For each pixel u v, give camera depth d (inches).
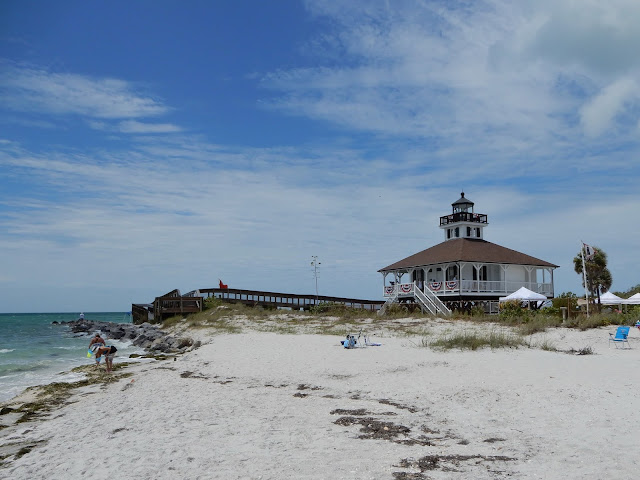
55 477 255.8
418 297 1558.8
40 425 392.5
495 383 456.4
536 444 279.0
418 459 259.1
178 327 1441.9
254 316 1504.7
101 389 559.5
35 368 876.6
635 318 1009.5
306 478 234.2
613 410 344.5
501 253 1774.1
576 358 601.3
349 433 317.4
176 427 348.2
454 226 1926.7
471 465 247.6
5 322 3678.6
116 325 2199.8
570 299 1273.4
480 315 1248.8
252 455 274.1
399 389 458.0
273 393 470.6
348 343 773.9
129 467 263.3
